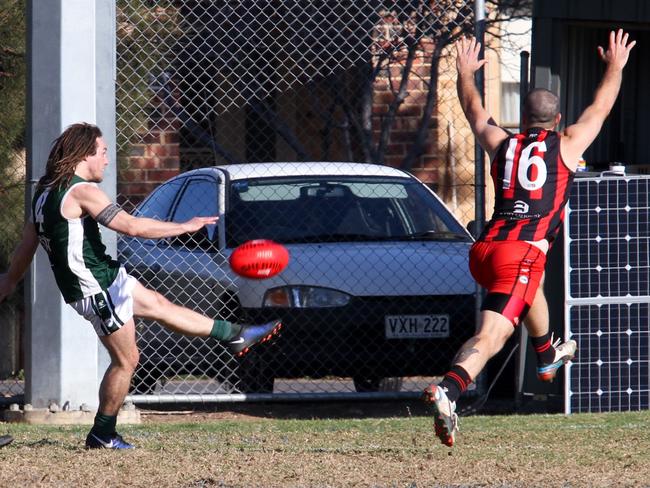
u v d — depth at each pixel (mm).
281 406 35781
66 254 22812
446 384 20562
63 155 22938
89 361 31297
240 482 20266
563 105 40344
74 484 20000
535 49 36000
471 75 23812
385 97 49781
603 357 31984
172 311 23594
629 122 43281
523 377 33500
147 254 36938
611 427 27766
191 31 42281
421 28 45594
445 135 50062
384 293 33719
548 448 24203
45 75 31359
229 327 23859
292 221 36438
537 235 22031
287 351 33469
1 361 43844
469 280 34438
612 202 31875
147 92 41250
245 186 37531
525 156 22281
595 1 36438
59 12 31359
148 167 47000
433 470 21453
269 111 49406
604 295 31969
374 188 38156
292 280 33656
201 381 40594
